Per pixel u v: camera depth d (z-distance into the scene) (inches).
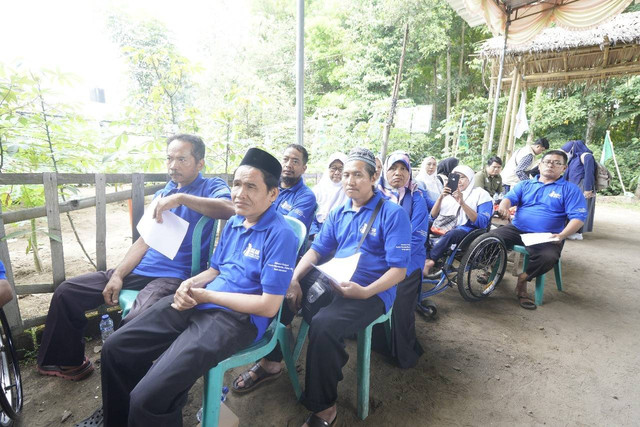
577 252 195.3
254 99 146.6
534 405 73.7
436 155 511.2
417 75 501.0
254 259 60.1
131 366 56.0
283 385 78.5
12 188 102.2
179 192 85.4
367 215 73.7
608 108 470.6
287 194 106.3
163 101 151.3
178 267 78.6
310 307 70.3
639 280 152.4
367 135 308.7
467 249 115.8
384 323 82.8
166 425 48.4
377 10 492.1
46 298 109.0
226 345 52.7
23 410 67.6
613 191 450.6
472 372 85.0
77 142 111.7
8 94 89.1
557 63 315.3
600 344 99.2
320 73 558.6
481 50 292.5
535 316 116.7
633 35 250.2
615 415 71.0
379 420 68.5
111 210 257.8
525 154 215.0
